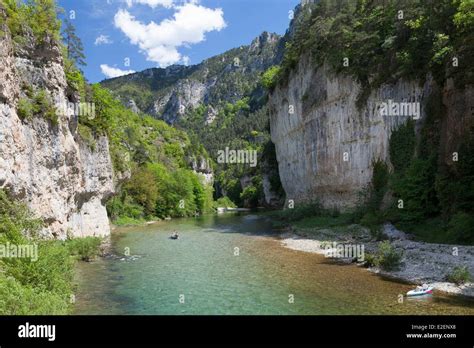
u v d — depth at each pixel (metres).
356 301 18.64
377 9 44.06
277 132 72.94
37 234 20.25
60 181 25.69
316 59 52.97
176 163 113.81
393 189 34.88
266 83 89.25
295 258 29.83
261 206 110.62
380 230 32.84
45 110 23.42
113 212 60.19
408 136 35.62
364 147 42.28
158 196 74.25
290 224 50.31
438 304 17.80
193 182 92.88
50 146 23.91
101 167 39.50
